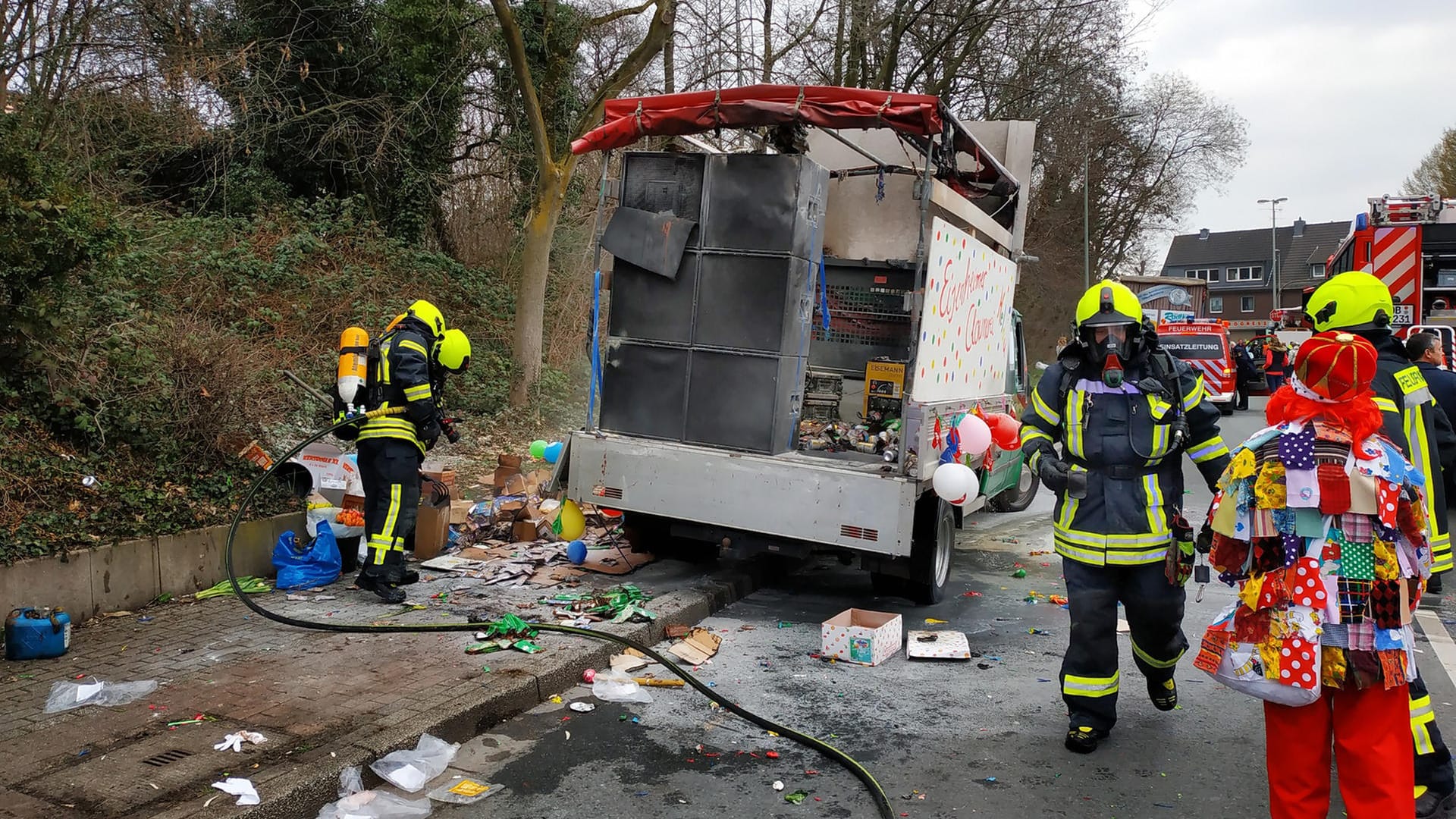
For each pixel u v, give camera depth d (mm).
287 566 6473
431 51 15938
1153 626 4457
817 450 7027
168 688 4578
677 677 5301
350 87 16141
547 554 7500
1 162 5961
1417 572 3119
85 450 6367
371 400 6375
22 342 6160
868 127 5980
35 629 4879
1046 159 32188
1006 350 8773
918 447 5961
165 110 13484
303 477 7242
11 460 5840
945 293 6484
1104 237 44719
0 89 10500
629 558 7496
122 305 8109
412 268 15219
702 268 6566
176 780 3623
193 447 6879
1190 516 10266
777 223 6363
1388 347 4125
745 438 6496
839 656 5676
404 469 6332
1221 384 22500
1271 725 3232
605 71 19391
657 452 6590
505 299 16531
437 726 4246
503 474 9281
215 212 14469
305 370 11195
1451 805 3793
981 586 7605
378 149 14844
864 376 8352
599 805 3799
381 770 3904
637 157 6750
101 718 4207
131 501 6051
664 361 6715
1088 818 3756
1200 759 4316
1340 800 3885
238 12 15703
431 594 6395
